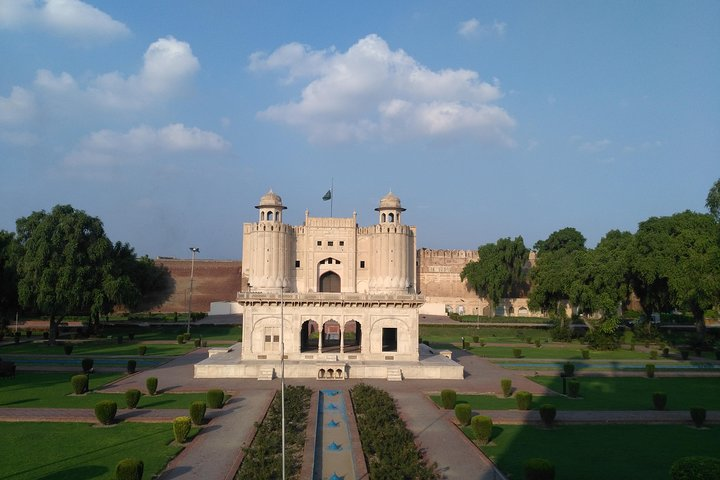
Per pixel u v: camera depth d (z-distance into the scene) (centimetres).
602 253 7750
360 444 2828
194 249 8456
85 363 5034
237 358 5275
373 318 5344
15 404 3725
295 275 8100
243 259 10212
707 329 9000
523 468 2441
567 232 12312
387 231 8156
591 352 7094
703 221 7594
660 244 7388
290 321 5297
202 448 2772
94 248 7231
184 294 11231
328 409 3681
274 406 3622
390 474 2334
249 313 5278
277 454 2658
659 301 8025
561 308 8800
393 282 8056
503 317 10644
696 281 5691
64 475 2361
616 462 2611
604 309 7362
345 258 8256
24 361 5753
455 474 2445
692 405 3906
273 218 7669
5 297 7581
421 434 3097
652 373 5212
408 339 5338
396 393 4272
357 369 4981
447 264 11956
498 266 10650
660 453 2759
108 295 7219
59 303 6869
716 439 3036
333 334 7869
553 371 5519
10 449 2719
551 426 3294
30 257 6931
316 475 2456
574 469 2505
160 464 2512
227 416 3459
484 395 4241
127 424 3225
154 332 8662
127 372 5109
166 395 4091
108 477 2339
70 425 3189
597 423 3359
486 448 2841
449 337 8619
